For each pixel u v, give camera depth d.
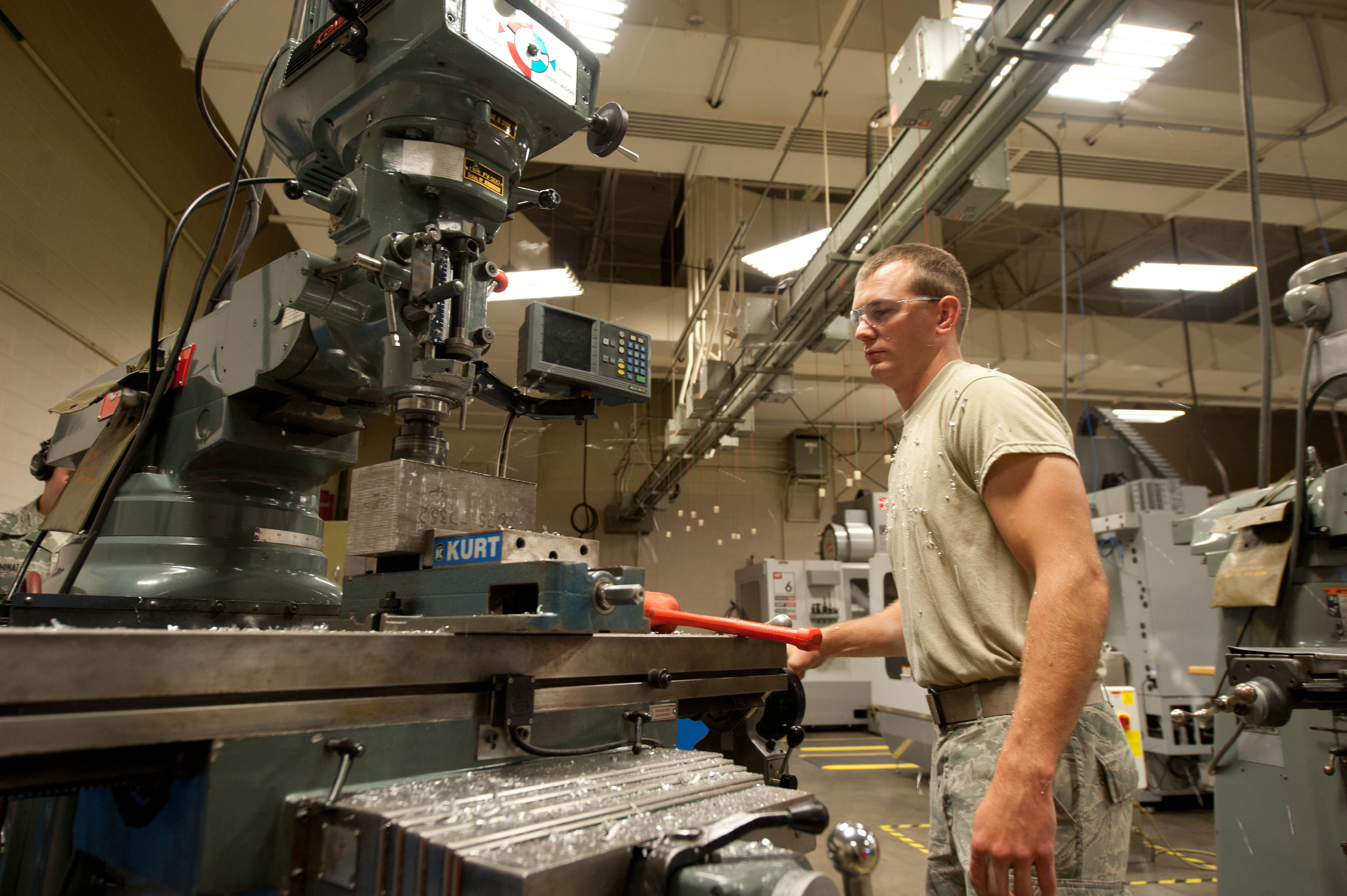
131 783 0.59
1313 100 3.45
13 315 2.64
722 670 0.99
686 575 7.83
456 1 0.89
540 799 0.59
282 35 2.85
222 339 1.11
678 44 3.08
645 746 0.83
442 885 0.47
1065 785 0.82
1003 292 7.24
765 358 3.90
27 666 0.44
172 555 1.04
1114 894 0.83
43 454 1.52
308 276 0.94
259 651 0.54
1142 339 6.31
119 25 3.28
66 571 1.06
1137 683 3.43
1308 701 1.21
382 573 0.93
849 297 3.31
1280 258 6.50
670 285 7.29
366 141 0.99
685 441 5.59
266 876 0.54
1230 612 1.89
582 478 7.70
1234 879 1.81
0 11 2.52
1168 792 3.38
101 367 3.21
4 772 0.48
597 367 1.30
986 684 0.88
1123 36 2.59
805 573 5.92
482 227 1.01
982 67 2.04
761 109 3.52
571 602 0.75
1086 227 6.11
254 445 1.08
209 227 4.29
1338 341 1.67
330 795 0.57
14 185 2.62
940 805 0.93
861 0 2.73
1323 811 1.60
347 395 1.12
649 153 3.91
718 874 0.47
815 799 0.63
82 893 0.72
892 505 1.06
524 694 0.72
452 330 0.92
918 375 1.06
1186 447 8.23
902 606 1.02
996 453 0.85
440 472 0.91
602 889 0.47
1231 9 3.44
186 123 3.96
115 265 3.29
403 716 0.63
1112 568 3.64
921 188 2.56
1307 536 1.68
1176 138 3.75
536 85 0.99
